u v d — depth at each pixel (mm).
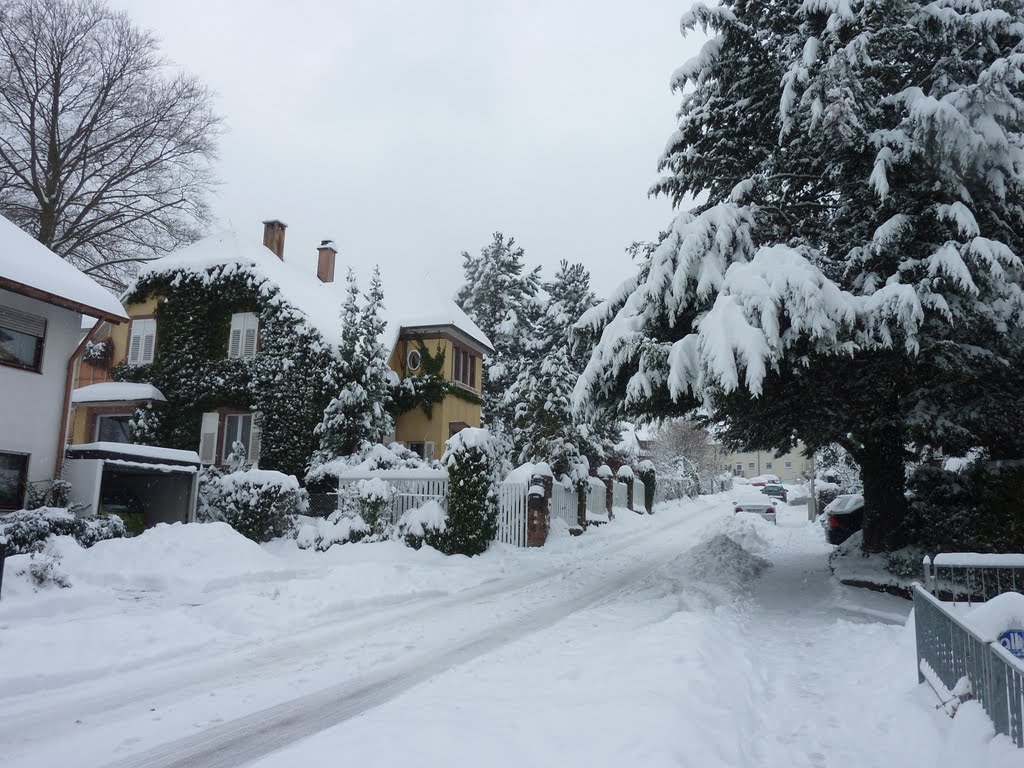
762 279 9812
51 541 12359
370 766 4031
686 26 12414
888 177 10844
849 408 11797
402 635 8586
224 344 24344
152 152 27906
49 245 25719
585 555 18203
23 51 24391
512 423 33625
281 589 10586
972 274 10219
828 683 6328
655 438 54688
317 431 21281
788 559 16875
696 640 6875
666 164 13734
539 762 4062
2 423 14922
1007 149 10086
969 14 10953
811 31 12062
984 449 12898
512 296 40438
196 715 5641
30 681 6328
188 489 18281
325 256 29984
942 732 4539
